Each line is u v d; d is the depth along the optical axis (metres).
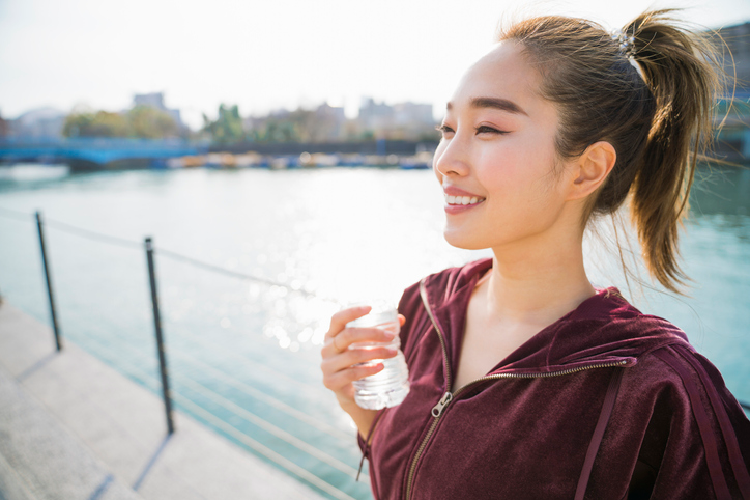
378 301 0.81
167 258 19.38
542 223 0.65
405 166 72.12
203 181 56.41
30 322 4.59
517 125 0.62
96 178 57.31
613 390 0.60
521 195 0.63
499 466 0.64
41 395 3.25
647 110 0.68
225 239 25.48
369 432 0.88
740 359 9.14
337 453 5.18
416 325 0.93
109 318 11.34
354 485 4.52
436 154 0.72
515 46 0.65
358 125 107.00
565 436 0.61
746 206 22.06
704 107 0.72
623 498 0.59
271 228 28.59
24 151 57.28
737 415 0.57
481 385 0.70
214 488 2.38
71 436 2.69
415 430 0.75
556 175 0.63
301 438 5.54
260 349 9.27
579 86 0.62
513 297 0.73
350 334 0.74
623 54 0.69
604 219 0.75
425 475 0.71
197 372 7.75
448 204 0.68
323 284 17.80
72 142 60.81
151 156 70.25
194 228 27.81
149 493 2.35
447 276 0.92
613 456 0.59
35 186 46.50
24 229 24.23
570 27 0.67
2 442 2.64
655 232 0.76
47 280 3.86
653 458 0.60
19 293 13.27
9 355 3.86
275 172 70.31
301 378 7.68
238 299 14.16
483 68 0.65
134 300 13.09
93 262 17.58
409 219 31.58
